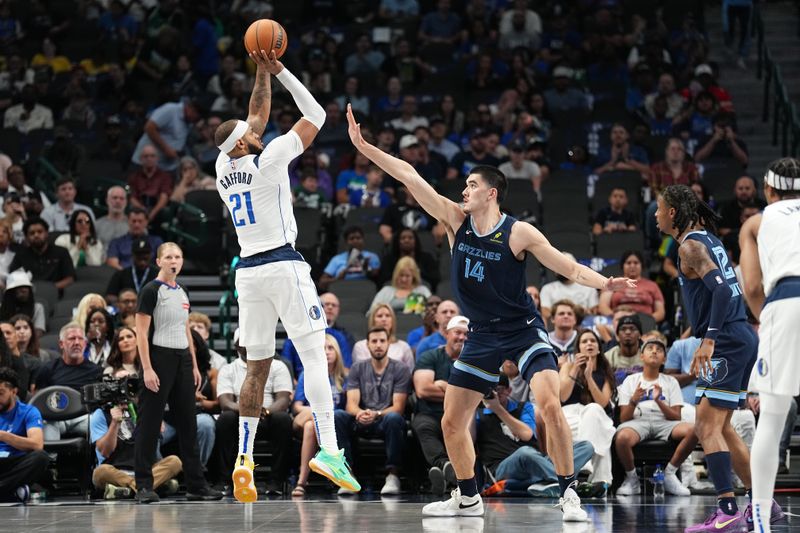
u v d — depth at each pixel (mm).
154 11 24531
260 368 8781
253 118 8766
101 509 10164
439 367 12930
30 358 13672
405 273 16016
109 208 18172
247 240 8672
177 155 20438
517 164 19781
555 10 25391
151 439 11516
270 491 12586
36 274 16531
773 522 8578
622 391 13039
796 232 7008
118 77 23656
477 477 12617
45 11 25922
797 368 6832
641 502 11211
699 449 13477
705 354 8172
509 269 8711
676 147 19125
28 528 8352
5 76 23922
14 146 21516
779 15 26234
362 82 23453
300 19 26031
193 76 23875
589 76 23375
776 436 6957
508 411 12789
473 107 22188
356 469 13180
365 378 13227
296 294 8617
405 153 19453
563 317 13672
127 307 14648
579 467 12062
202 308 17328
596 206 18703
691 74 22984
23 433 12117
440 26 24859
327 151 20922
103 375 12094
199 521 8828
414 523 8617
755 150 22281
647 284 15883
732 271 8570
